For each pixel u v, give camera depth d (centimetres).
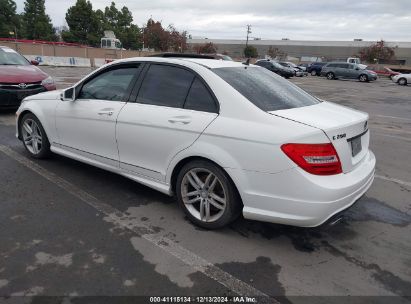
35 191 444
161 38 6900
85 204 415
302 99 392
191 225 377
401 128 958
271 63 3416
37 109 529
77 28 6894
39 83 863
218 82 356
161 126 377
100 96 454
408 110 1354
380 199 469
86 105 459
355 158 346
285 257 328
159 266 307
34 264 303
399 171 586
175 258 319
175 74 391
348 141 332
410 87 2853
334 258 330
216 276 297
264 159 314
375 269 316
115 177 497
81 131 468
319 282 296
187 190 379
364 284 295
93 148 461
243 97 342
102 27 7538
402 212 432
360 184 331
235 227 376
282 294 280
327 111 364
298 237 362
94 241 341
